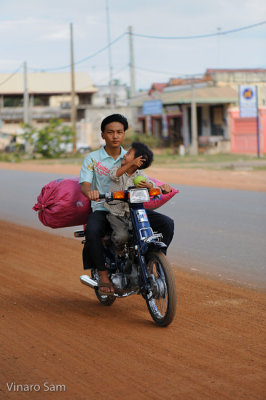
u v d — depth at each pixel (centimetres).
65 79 7931
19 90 7694
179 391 403
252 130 4616
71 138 5384
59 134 4950
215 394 397
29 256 902
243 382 416
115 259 592
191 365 450
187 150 4738
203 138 4788
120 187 576
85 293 694
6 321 580
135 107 6216
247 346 492
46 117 7325
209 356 470
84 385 417
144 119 6019
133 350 488
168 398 393
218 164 3294
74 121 5119
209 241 1000
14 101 7819
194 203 1509
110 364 456
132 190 550
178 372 437
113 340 516
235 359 462
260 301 636
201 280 739
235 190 1834
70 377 432
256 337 516
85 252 619
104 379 427
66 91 7769
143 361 461
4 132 7112
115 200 574
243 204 1475
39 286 724
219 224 1174
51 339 521
